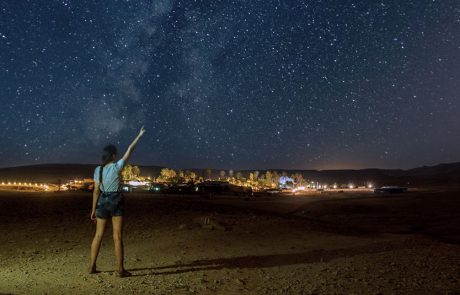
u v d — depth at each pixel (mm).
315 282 6695
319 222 16828
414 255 9203
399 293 6055
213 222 13430
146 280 6766
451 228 20438
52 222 13375
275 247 10273
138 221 14234
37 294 5914
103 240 10734
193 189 50500
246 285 6527
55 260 8406
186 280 6789
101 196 7109
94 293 5996
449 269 7652
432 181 128125
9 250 9453
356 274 7238
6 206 17031
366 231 15727
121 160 7207
